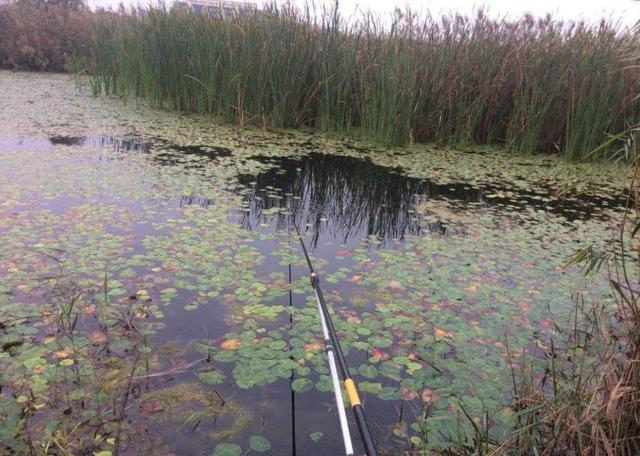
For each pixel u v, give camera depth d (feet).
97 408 7.13
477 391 8.04
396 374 8.35
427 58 25.50
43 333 8.74
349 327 9.62
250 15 27.76
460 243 14.30
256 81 26.96
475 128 26.86
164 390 7.60
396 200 18.12
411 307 10.50
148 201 15.47
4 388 7.41
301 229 14.57
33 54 48.78
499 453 6.28
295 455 6.57
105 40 35.19
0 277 10.30
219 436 6.81
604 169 23.84
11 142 20.97
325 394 7.79
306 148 24.03
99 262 11.30
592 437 5.96
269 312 9.87
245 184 18.12
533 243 14.55
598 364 7.40
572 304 11.07
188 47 28.86
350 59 26.71
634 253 13.88
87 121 26.20
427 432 7.11
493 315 10.44
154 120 27.66
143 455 6.40
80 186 16.24
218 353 8.54
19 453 6.28
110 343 8.61
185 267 11.43
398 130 25.38
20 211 13.80
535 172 22.63
